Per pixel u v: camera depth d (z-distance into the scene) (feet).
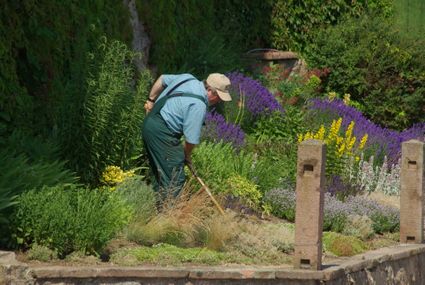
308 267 37.27
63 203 36.88
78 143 45.57
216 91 44.34
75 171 45.57
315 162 36.96
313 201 37.01
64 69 51.08
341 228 48.85
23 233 36.37
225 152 52.54
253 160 53.98
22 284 33.14
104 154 45.88
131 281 34.71
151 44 62.34
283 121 63.10
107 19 55.57
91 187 45.57
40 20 49.37
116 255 37.24
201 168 48.78
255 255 40.32
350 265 39.73
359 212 51.13
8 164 40.24
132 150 47.39
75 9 52.13
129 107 47.09
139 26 61.00
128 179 43.98
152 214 41.86
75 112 45.70
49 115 48.65
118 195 41.16
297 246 37.35
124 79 48.08
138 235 39.73
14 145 44.34
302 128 63.52
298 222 37.29
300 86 74.38
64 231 36.32
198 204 42.96
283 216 50.19
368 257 43.06
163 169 43.83
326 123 67.67
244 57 74.38
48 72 49.70
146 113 45.98
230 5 76.38
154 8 62.28
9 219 36.32
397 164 65.51
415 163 49.47
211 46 69.10
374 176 60.90
